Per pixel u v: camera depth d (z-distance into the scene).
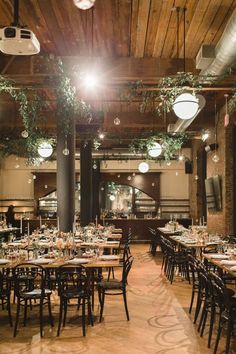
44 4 5.86
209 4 5.85
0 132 13.50
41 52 7.66
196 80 7.19
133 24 6.49
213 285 4.66
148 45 7.36
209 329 5.06
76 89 8.01
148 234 17.03
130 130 15.02
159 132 13.48
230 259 6.17
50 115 12.61
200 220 15.55
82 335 5.12
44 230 12.56
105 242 8.82
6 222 17.09
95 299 7.07
